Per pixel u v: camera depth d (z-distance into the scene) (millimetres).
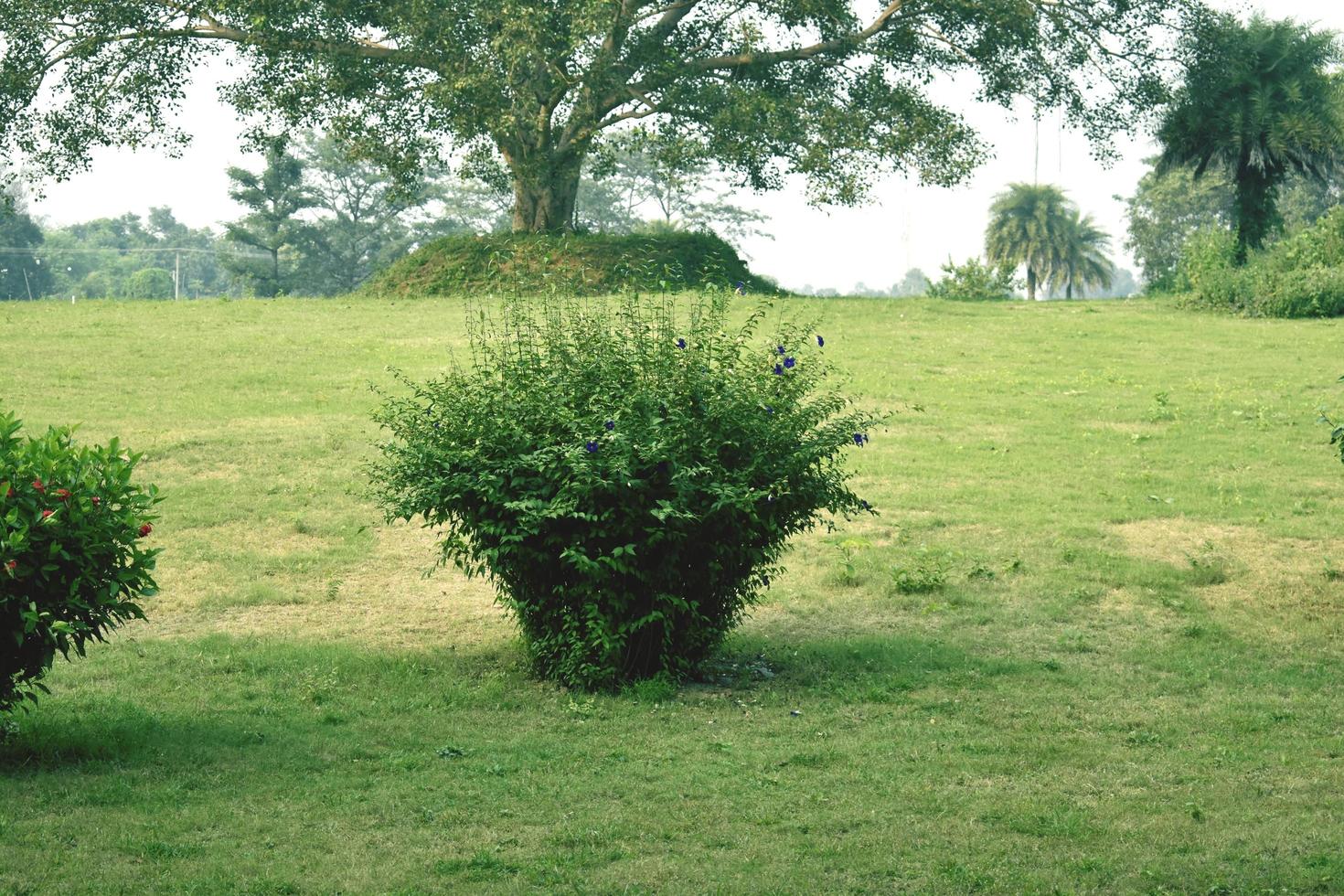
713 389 8320
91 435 14914
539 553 7934
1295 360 21453
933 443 15891
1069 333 24344
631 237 31344
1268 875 5129
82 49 29391
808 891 5051
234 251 106750
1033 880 5125
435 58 28203
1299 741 7113
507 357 8820
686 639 8367
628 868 5293
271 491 13375
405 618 10195
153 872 5133
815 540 12273
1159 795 6219
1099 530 12531
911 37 31344
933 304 28328
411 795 6180
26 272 89875
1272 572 11281
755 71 31500
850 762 6773
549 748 6988
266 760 6688
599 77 28969
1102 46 32281
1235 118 33719
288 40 28797
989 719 7629
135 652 8906
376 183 78562
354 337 21844
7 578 6141
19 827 5578
